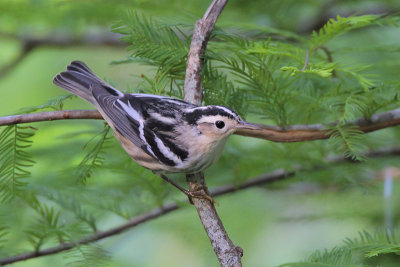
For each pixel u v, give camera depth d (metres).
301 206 14.37
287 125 9.04
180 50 8.85
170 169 9.01
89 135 11.45
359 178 11.09
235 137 12.45
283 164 11.05
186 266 14.76
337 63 7.89
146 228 12.98
